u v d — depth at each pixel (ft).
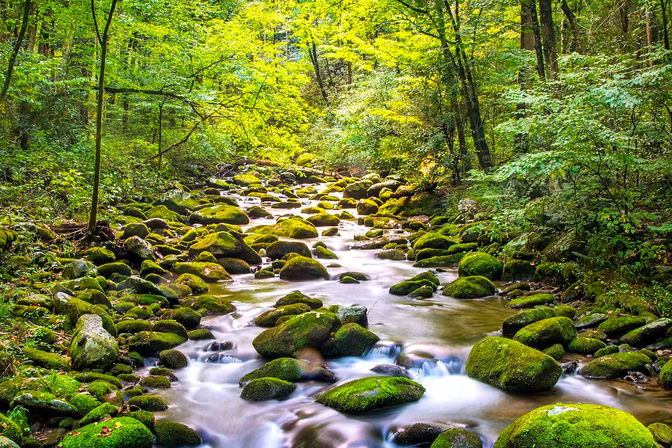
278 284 27.55
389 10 42.47
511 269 27.30
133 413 12.60
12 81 33.96
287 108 42.22
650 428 11.73
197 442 12.70
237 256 31.53
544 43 36.17
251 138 42.60
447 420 13.30
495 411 13.80
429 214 47.50
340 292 26.09
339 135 69.05
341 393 14.26
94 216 27.45
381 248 37.37
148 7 42.52
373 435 12.84
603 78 24.16
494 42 42.22
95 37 42.11
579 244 25.07
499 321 21.25
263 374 15.92
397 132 54.65
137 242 28.12
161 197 46.47
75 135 40.50
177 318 20.03
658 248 21.77
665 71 20.39
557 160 22.62
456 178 48.62
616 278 22.09
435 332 19.92
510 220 27.63
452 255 32.35
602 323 18.97
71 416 12.27
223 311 22.18
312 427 13.26
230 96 43.14
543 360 14.92
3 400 12.20
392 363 17.42
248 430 13.34
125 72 47.06
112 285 23.11
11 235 21.58
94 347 15.17
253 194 58.90
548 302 22.71
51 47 50.08
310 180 71.77
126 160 44.45
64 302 18.31
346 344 17.88
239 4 77.05
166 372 16.07
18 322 15.99
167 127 56.29
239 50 43.16
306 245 33.86
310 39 48.93
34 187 29.45
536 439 10.48
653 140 24.06
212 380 16.21
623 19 45.34
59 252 24.67
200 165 66.80
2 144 33.99
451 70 42.14
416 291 25.39
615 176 24.97
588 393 14.56
